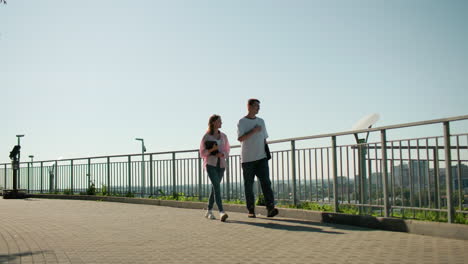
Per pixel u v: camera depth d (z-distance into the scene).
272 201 9.52
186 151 14.00
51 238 7.41
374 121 10.90
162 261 5.56
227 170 12.48
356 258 5.50
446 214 7.14
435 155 7.17
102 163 17.83
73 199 18.69
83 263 5.48
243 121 9.52
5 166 22.89
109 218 10.32
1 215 11.31
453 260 5.25
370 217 8.02
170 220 9.75
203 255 5.89
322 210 9.45
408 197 7.65
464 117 6.58
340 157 9.00
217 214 11.01
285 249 6.18
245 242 6.80
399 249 5.98
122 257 5.82
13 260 5.67
